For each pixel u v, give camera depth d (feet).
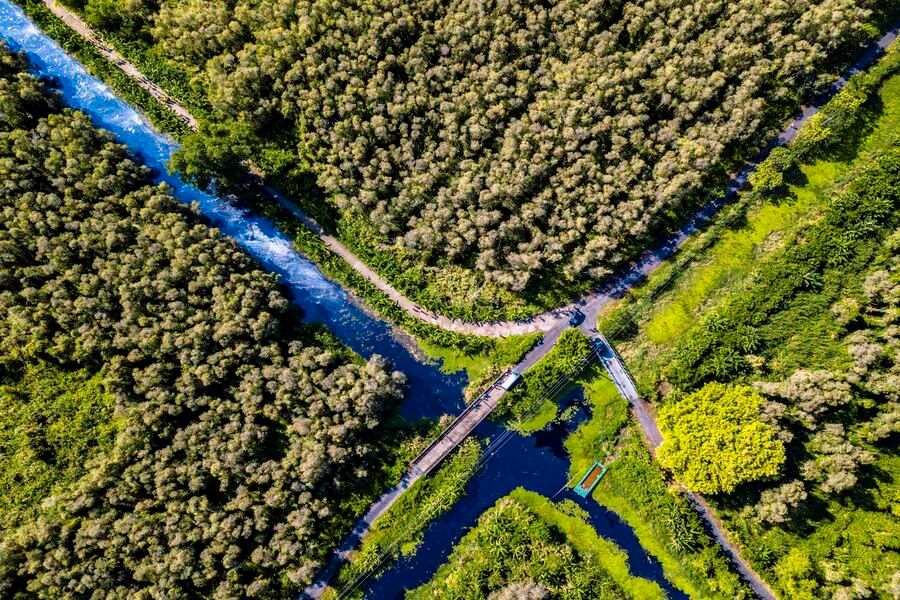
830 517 225.15
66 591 201.46
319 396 232.53
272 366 233.55
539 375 247.09
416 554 236.84
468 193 245.04
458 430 244.83
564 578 229.66
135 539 207.21
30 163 240.53
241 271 247.29
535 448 246.47
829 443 221.87
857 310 232.73
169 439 223.51
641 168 251.60
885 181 245.86
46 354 228.43
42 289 227.20
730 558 231.09
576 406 249.14
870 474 224.53
